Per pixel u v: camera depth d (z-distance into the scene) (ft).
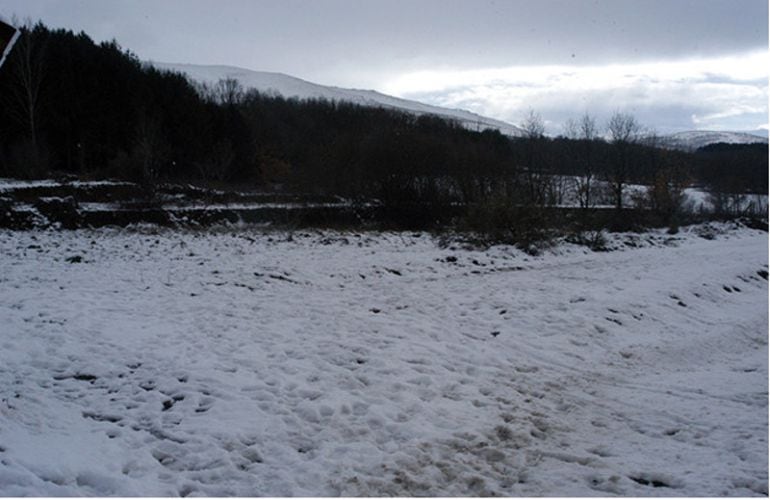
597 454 21.24
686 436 22.71
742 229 127.24
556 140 173.17
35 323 33.24
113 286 43.37
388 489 18.01
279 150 175.22
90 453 19.38
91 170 119.65
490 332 35.45
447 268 56.54
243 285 45.37
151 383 25.75
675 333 39.04
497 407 24.58
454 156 118.21
